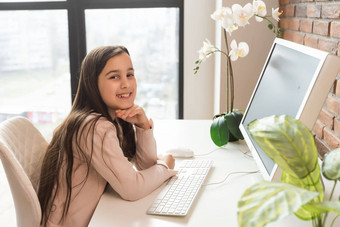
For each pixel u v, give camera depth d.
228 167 1.53
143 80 3.23
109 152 1.29
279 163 0.74
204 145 1.82
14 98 3.43
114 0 3.05
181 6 2.99
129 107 1.50
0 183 2.96
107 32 3.17
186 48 3.03
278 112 1.26
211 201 1.24
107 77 1.41
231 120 1.76
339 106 1.45
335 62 0.99
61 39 3.25
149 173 1.36
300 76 1.15
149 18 3.10
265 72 1.55
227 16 1.73
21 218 1.33
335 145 1.49
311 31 1.78
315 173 0.76
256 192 0.64
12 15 3.22
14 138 1.49
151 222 1.13
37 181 1.56
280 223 1.07
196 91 3.09
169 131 2.05
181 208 1.18
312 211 0.69
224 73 2.50
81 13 3.11
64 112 3.43
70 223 1.34
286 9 2.24
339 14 1.43
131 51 3.18
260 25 2.42
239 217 0.61
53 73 3.34
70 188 1.35
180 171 1.50
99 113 1.43
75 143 1.35
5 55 3.32
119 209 1.22
